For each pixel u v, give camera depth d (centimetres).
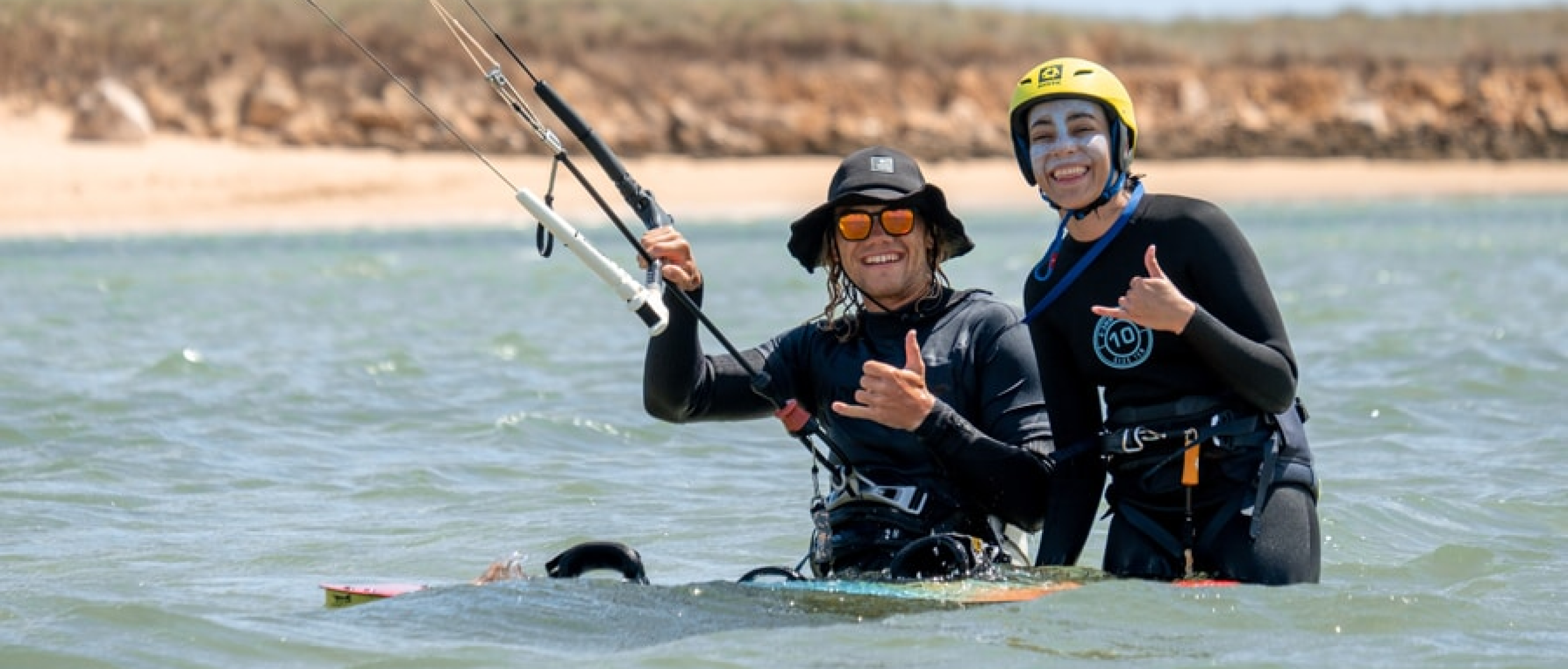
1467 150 18062
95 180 12350
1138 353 1767
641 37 16900
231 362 3988
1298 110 18288
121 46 14788
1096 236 1780
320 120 14638
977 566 1783
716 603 1725
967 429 1766
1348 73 18888
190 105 14588
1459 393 3384
